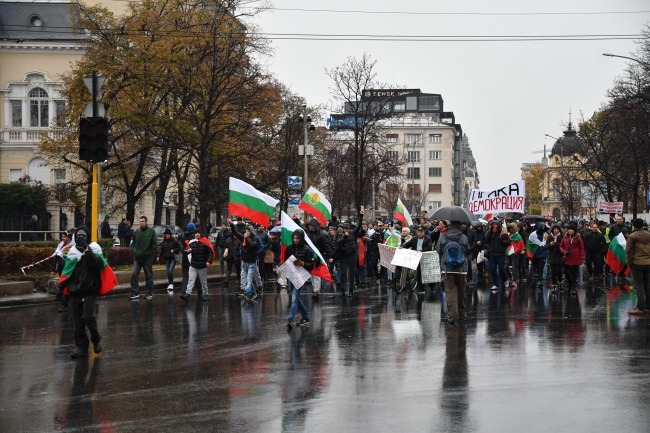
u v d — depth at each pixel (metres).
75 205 50.38
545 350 12.24
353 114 57.41
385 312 18.23
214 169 40.59
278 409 8.45
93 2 64.31
